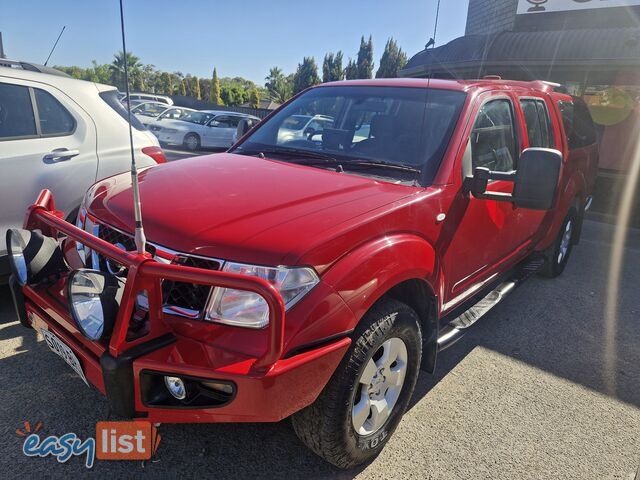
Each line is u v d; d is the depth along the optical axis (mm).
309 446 2240
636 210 8602
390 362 2408
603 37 9016
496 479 2469
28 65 4016
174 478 2324
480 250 3250
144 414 1904
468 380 3344
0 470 2285
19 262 2334
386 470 2469
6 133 3592
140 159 4316
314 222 2129
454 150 2887
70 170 3863
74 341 2043
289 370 1845
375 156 3029
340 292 2023
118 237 2314
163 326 1919
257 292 1710
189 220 2135
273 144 3453
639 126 9203
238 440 2584
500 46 10172
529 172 2580
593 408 3125
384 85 3562
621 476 2553
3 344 3271
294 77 76562
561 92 4992
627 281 5629
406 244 2371
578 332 4215
